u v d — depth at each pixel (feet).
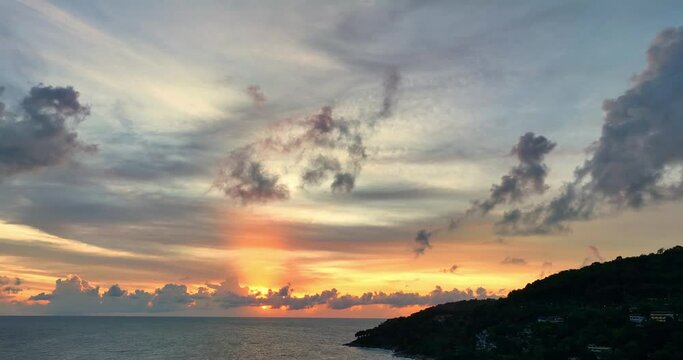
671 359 532.32
